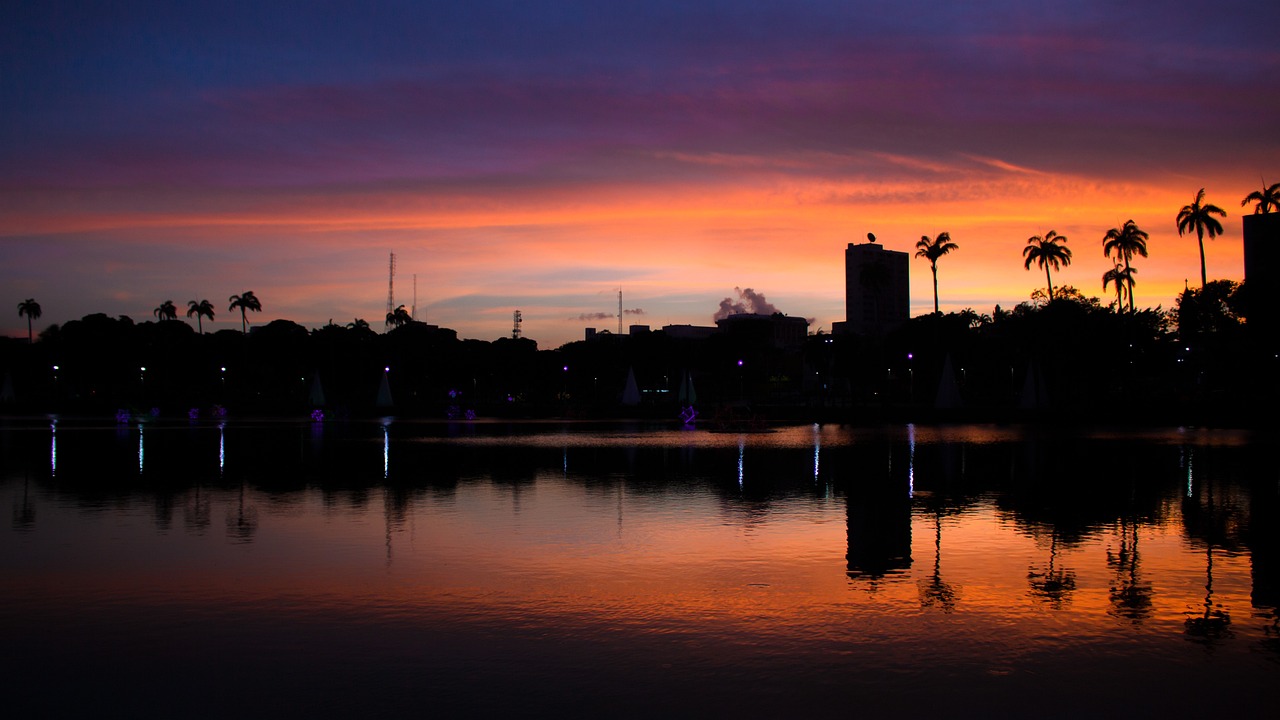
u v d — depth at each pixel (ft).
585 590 42.91
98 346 401.08
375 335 448.24
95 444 143.33
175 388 414.00
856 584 44.19
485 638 35.47
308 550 52.60
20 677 31.42
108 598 41.52
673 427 208.85
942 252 309.42
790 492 79.61
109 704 29.07
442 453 124.77
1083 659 33.04
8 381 365.61
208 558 50.29
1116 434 169.07
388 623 37.50
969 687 30.25
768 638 35.40
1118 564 48.73
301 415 291.58
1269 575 45.96
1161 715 28.07
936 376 309.42
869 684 30.48
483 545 54.08
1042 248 317.83
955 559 49.98
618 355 447.83
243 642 35.04
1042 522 62.80
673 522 62.80
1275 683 30.66
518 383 441.68
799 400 426.92
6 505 71.46
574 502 73.05
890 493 79.00
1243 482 87.20
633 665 32.30
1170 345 300.61
